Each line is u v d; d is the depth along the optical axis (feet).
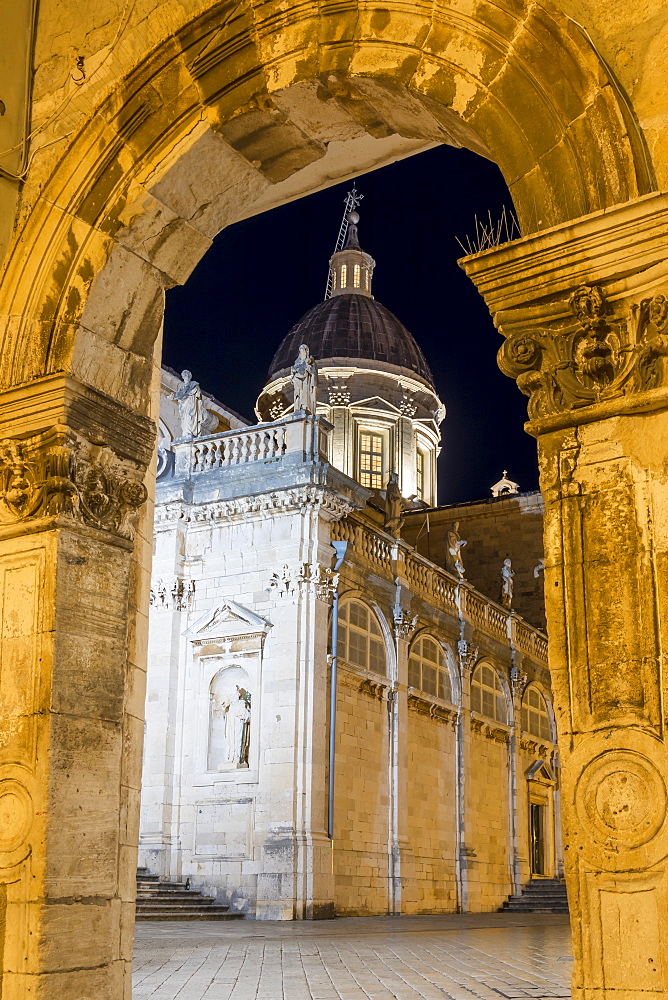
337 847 81.15
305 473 82.99
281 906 75.31
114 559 25.14
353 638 87.81
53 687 22.67
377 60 21.52
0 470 24.61
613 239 17.90
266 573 84.07
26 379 24.82
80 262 24.70
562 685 17.34
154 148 24.16
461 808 103.65
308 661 80.69
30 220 25.32
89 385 24.91
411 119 23.35
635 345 17.76
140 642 27.37
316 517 83.46
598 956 15.87
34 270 25.08
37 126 26.27
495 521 142.61
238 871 78.74
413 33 21.04
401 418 147.74
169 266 26.20
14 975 21.27
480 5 20.10
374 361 148.15
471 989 37.91
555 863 128.57
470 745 107.55
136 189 24.38
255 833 78.79
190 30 23.79
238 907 77.92
